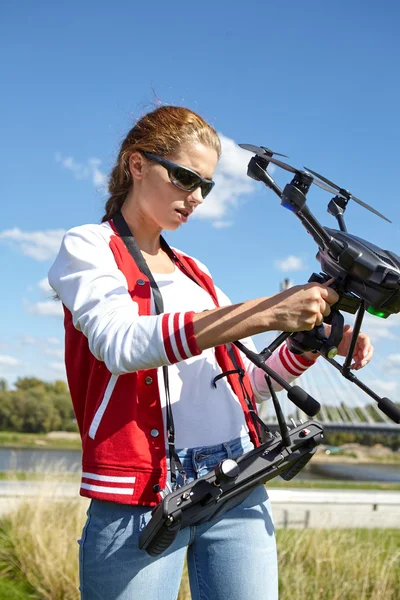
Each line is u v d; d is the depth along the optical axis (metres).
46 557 3.18
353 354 1.30
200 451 1.34
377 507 5.41
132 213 1.48
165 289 1.44
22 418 43.94
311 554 3.34
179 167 1.37
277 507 5.14
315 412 1.17
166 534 1.18
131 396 1.27
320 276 1.26
